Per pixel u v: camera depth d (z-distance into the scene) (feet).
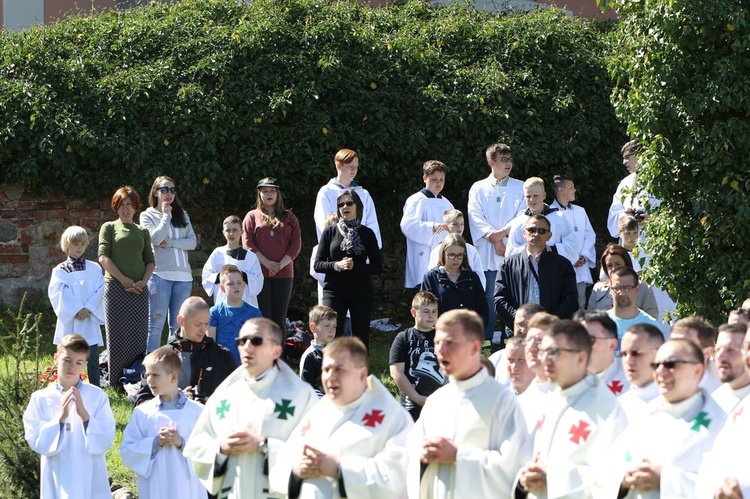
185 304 31.22
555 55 54.03
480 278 40.29
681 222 35.63
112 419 28.66
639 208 42.65
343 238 39.60
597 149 53.52
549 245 43.29
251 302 40.73
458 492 20.06
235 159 50.88
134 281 40.11
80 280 38.37
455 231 40.06
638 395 21.40
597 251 54.60
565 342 20.24
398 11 57.67
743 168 34.68
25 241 51.52
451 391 20.95
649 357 21.15
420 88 52.37
